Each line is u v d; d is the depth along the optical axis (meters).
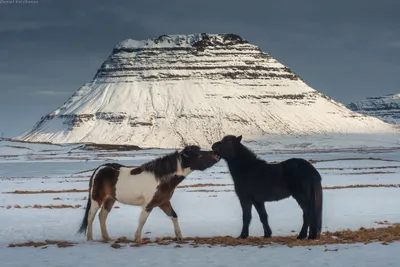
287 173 17.31
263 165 17.75
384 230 18.83
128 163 94.75
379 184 42.72
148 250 15.91
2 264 14.38
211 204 30.02
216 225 21.95
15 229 21.33
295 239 17.39
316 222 17.06
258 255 14.72
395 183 43.88
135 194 17.66
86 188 45.03
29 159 128.12
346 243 16.22
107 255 15.27
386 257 13.95
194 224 22.27
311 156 123.94
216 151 17.84
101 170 18.39
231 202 30.95
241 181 17.84
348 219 22.67
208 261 14.15
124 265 13.95
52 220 23.91
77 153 171.75
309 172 17.09
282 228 20.95
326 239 17.05
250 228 21.06
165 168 17.61
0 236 19.73
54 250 16.22
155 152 183.25
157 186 17.55
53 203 32.22
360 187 39.50
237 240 17.44
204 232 20.17
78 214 26.02
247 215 18.00
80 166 91.31
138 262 14.26
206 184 46.22
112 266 13.86
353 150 186.50
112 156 146.50
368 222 21.70
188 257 14.74
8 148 175.25
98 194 18.30
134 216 24.89
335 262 13.54
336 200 30.53
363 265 13.18
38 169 84.81
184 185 45.34
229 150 17.77
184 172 17.72
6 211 27.45
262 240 17.31
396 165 75.25
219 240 17.58
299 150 198.25
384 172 59.28
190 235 19.50
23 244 17.53
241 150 17.89
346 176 53.38
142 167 17.92
